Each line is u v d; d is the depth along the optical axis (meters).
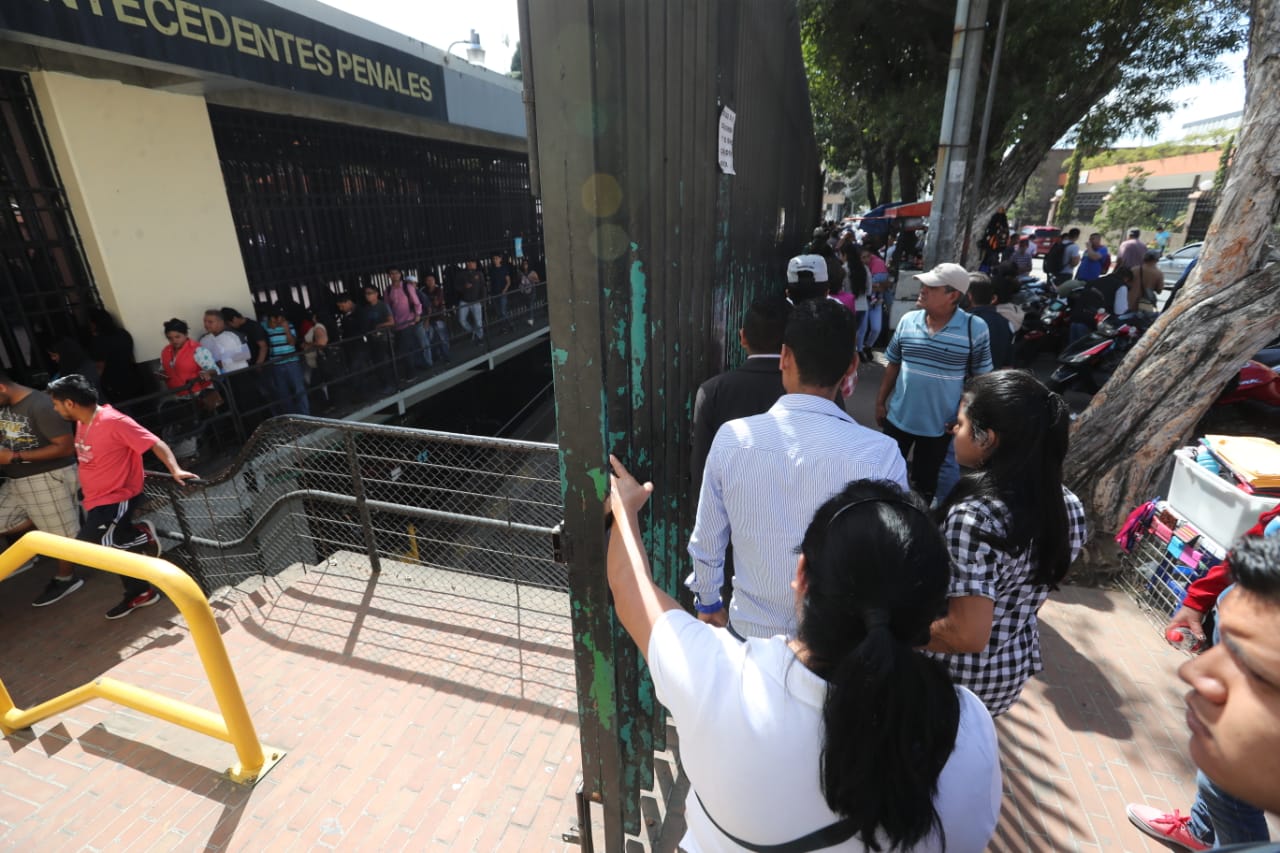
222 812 2.53
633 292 1.43
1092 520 3.76
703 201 2.04
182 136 6.65
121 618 3.99
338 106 8.92
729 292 2.71
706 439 2.23
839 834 0.88
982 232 11.37
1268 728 0.72
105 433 3.82
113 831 2.47
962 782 0.88
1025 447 1.53
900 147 15.58
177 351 5.95
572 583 1.52
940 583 0.90
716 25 2.05
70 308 6.00
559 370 1.31
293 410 7.08
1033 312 10.31
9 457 4.14
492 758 2.71
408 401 9.18
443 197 12.24
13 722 2.95
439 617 3.68
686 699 0.97
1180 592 3.12
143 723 3.00
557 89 1.11
